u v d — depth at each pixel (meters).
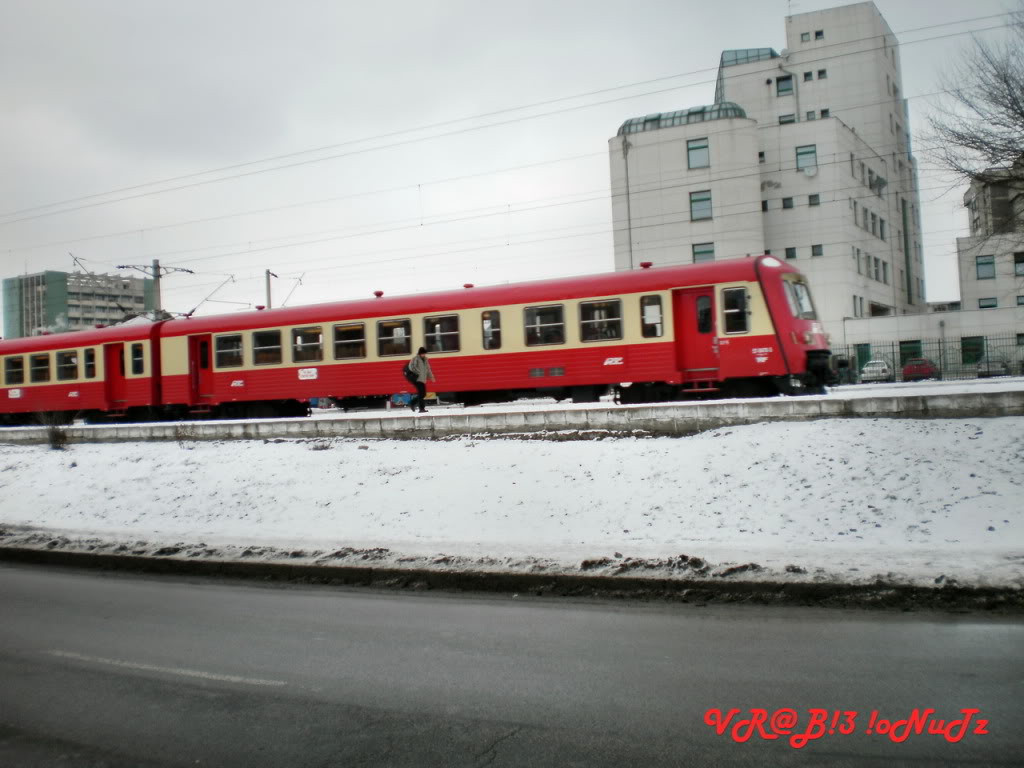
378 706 4.79
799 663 5.32
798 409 12.73
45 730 4.57
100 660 5.91
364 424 15.74
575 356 20.56
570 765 3.91
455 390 21.58
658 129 48.19
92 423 26.86
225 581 8.96
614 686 5.01
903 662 5.24
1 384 28.17
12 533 11.61
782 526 9.08
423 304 22.03
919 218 71.25
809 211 51.31
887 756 3.92
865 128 62.31
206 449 16.12
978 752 3.93
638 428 13.59
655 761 3.92
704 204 47.34
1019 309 44.91
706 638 6.00
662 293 19.97
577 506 10.38
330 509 11.44
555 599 7.53
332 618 7.05
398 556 8.77
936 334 46.38
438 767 3.93
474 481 11.78
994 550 7.43
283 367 23.47
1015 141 22.20
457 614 7.06
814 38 64.25
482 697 4.89
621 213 48.88
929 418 11.95
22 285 117.88
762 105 62.72
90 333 26.61
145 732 4.50
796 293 19.73
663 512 9.91
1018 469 9.48
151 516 12.23
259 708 4.82
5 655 6.12
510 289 21.27
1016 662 5.15
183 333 24.92
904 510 9.00
